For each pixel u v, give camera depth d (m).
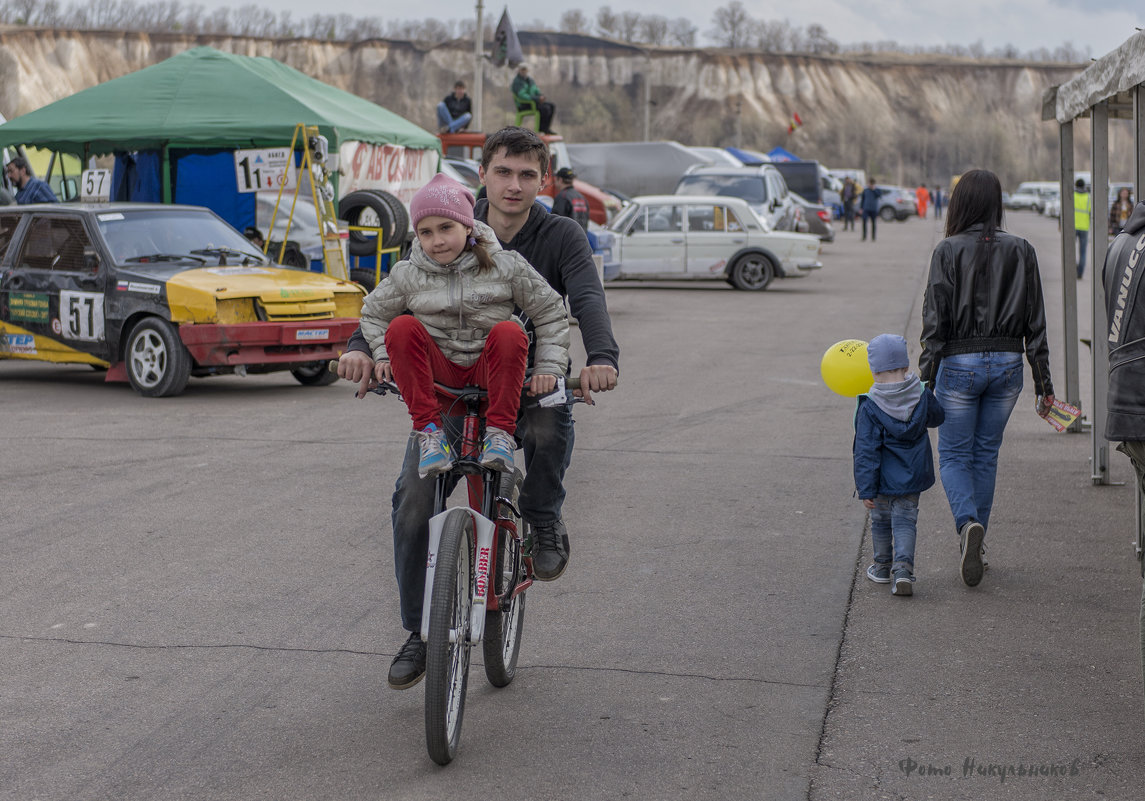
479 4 36.78
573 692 4.56
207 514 7.08
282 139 15.35
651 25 180.38
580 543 6.51
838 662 4.85
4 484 7.81
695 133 158.12
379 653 4.96
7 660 4.86
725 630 5.21
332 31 152.25
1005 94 182.75
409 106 145.75
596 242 19.05
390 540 6.55
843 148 162.50
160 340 11.34
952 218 5.88
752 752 4.05
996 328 5.77
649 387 11.82
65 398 11.39
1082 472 8.14
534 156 4.26
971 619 5.33
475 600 3.99
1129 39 5.91
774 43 183.00
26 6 131.00
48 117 16.02
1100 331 7.70
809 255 23.05
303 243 16.67
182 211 12.57
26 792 3.77
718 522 6.93
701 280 24.45
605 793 3.76
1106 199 7.56
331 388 12.19
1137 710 4.36
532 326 4.34
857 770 3.91
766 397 11.23
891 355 5.55
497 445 3.92
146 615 5.38
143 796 3.75
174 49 135.75
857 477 5.64
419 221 3.90
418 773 3.90
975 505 5.93
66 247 11.95
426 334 3.93
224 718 4.33
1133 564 6.11
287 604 5.53
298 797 3.74
